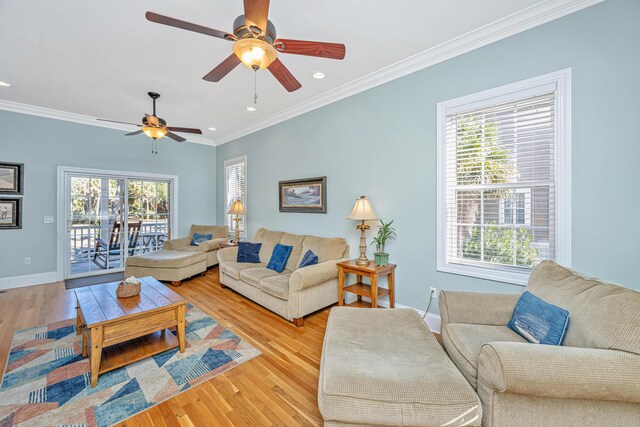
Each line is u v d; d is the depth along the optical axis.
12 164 4.10
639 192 1.80
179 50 2.60
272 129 4.72
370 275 2.73
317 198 3.91
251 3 1.45
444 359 1.48
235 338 2.58
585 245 1.97
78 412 1.65
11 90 3.54
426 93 2.78
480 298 1.93
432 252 2.75
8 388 1.85
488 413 1.26
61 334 2.62
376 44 2.54
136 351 2.22
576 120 1.99
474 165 2.52
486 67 2.40
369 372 1.34
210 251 5.05
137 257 4.36
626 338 1.16
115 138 5.04
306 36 2.41
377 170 3.21
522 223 2.29
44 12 2.08
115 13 2.10
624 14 1.83
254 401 1.76
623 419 1.17
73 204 4.68
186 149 5.95
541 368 1.13
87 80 3.23
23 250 4.21
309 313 2.96
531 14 2.12
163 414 1.65
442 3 2.04
